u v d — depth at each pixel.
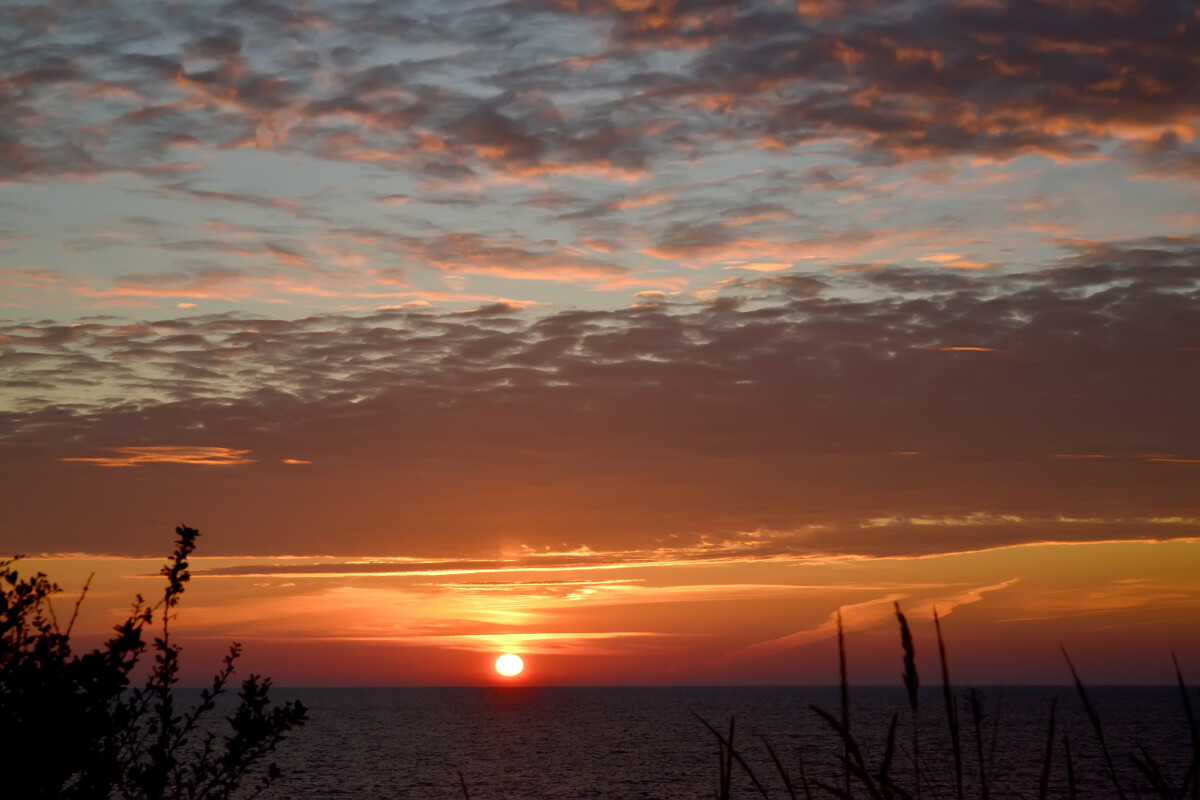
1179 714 113.19
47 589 6.83
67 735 6.60
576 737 112.31
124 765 7.02
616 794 59.38
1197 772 2.09
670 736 108.88
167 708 7.45
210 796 7.46
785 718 136.25
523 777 69.31
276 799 57.94
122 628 6.99
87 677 6.74
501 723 149.75
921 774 2.07
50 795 6.53
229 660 7.84
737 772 44.94
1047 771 2.20
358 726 143.12
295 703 7.94
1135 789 2.10
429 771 73.81
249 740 7.69
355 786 64.62
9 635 6.59
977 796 2.00
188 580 7.67
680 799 55.75
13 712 6.45
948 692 2.12
